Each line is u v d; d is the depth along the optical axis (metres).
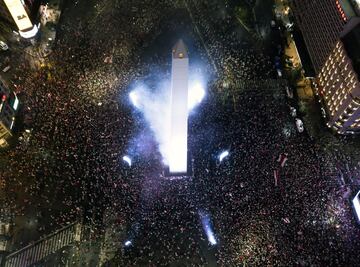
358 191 96.38
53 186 97.06
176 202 93.69
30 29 121.31
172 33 129.88
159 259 88.75
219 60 122.88
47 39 126.06
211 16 134.25
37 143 102.75
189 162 98.12
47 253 90.75
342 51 100.06
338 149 106.31
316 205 92.50
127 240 90.88
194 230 91.25
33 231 92.81
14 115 106.69
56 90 111.44
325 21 111.31
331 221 90.88
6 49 122.31
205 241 90.44
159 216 92.38
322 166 100.62
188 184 96.00
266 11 134.88
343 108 101.31
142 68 120.56
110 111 108.44
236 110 111.12
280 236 88.19
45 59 119.81
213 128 106.56
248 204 92.62
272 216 90.69
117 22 131.50
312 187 95.31
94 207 94.50
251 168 98.25
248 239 88.88
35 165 99.69
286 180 95.94
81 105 108.56
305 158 101.50
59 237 92.31
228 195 94.19
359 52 96.81
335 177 98.94
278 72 120.62
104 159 99.62
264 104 113.56
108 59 120.38
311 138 108.44
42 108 108.31
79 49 123.12
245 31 130.75
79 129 104.06
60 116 106.31
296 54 125.38
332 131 110.75
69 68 116.94
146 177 97.19
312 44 119.25
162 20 132.75
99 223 93.12
